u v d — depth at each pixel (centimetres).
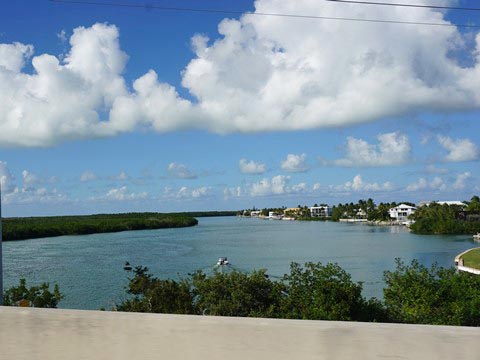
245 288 1752
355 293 1622
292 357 332
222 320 351
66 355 376
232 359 342
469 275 1742
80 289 3450
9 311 394
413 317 1591
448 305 1592
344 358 323
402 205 15788
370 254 5784
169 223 14562
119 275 4091
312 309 1576
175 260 5200
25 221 13012
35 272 4288
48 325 382
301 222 19162
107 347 368
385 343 318
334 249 6462
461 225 9944
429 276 1714
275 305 1711
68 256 5675
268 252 6050
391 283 1733
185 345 352
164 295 1881
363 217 18512
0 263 650
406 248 6588
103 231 11706
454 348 308
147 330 361
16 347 386
